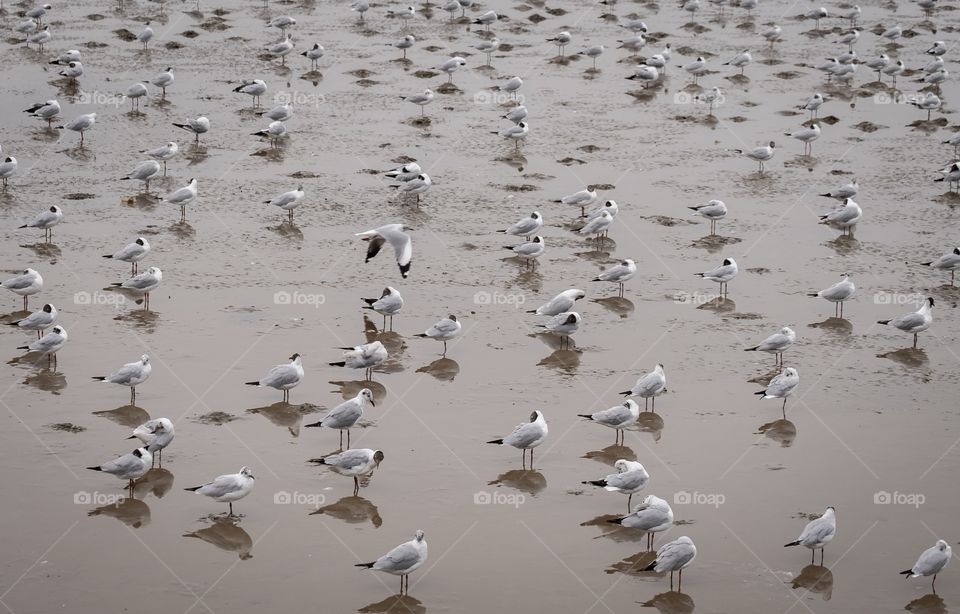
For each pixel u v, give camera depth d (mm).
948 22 94438
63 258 47250
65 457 32438
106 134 63188
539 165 60750
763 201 56875
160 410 35312
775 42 87875
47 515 29656
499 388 37531
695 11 96250
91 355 38844
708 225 53438
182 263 47156
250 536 29078
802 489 31969
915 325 41500
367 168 59375
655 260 49219
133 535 28969
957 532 30094
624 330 42344
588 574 27859
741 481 32281
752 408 36656
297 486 31422
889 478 32688
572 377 38438
